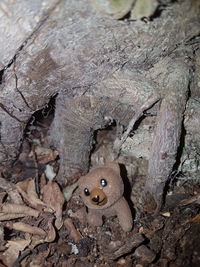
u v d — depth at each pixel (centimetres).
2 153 22
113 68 17
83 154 22
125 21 14
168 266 19
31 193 21
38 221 20
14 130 20
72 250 20
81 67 16
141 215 21
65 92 18
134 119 18
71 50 16
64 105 19
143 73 18
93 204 19
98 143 24
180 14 15
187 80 18
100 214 20
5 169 23
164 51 17
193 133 19
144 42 16
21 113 19
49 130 25
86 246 20
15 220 20
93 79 17
